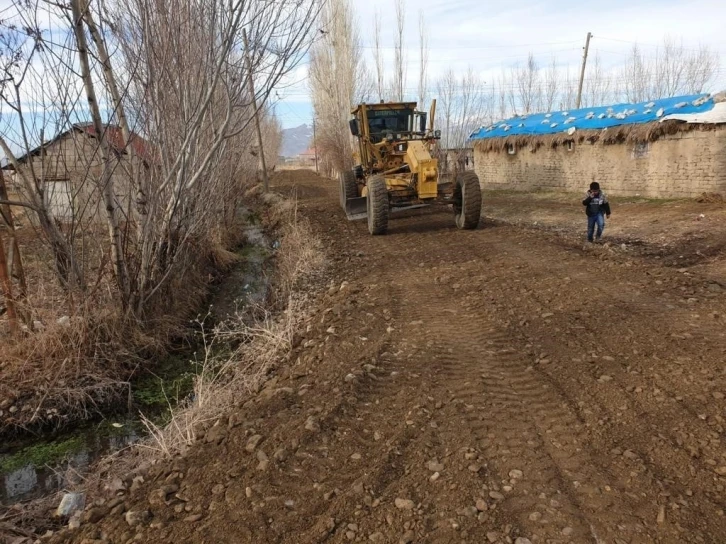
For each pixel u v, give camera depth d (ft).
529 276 24.76
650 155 53.62
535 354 16.21
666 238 35.40
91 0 20.53
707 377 13.80
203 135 26.63
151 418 18.65
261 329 21.16
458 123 116.78
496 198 67.46
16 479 15.55
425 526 9.23
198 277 33.24
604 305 19.86
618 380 14.15
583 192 62.34
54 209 23.07
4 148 19.52
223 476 11.47
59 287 22.68
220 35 22.74
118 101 21.45
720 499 9.42
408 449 11.73
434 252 31.76
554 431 12.05
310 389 15.21
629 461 10.68
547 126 68.13
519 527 9.05
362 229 42.11
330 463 11.49
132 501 11.10
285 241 42.78
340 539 9.14
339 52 107.45
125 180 24.00
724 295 20.15
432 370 15.58
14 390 18.94
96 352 20.94
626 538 8.63
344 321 20.36
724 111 46.57
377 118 43.32
